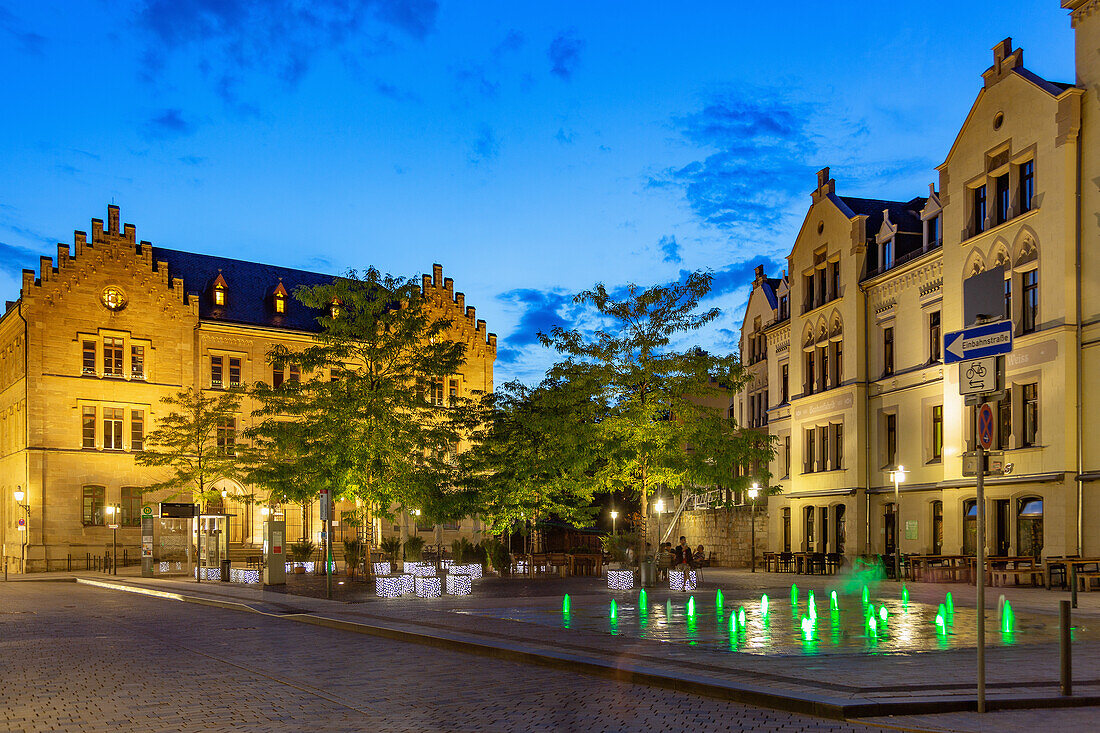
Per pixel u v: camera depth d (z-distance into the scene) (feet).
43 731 30.91
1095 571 98.84
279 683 40.78
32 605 93.35
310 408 117.70
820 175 160.25
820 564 143.13
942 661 42.75
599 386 108.99
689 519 201.87
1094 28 104.53
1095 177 103.50
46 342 186.29
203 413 172.24
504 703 35.81
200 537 141.59
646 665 42.37
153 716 33.37
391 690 38.83
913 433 133.69
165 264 200.03
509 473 145.38
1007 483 111.14
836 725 31.07
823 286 158.40
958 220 122.83
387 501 116.88
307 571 145.07
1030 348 109.60
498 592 98.32
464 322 237.04
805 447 160.86
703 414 109.91
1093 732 28.94
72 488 186.19
